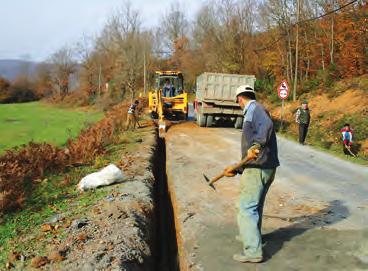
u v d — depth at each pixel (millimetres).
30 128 29406
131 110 18750
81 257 4766
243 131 4520
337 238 5297
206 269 4551
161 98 20578
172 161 11055
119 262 4586
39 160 10430
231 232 5660
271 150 4453
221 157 11625
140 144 13719
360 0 25906
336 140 17203
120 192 7496
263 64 38531
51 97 73312
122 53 58062
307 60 33969
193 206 6898
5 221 6562
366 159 12312
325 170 10148
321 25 31969
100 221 5984
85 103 61531
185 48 66250
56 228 5859
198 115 20266
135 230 5617
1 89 76375
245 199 4586
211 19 53688
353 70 26281
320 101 24656
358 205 6906
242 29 42844
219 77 18219
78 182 8953
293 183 8617
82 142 12695
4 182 8266
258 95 35906
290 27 32312
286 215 6328
